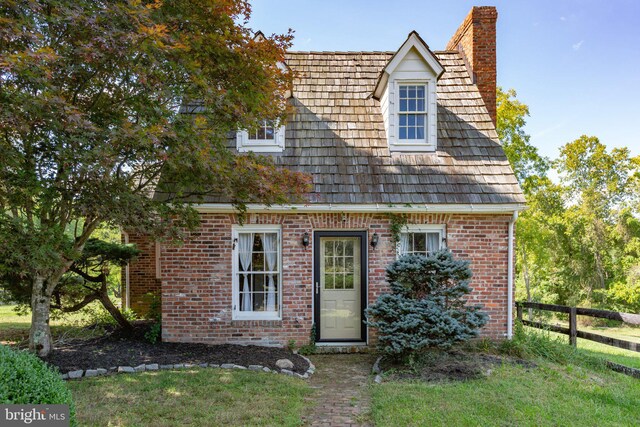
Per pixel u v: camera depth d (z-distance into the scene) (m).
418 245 8.90
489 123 9.91
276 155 9.11
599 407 5.37
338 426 4.83
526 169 20.14
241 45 6.57
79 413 4.86
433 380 6.27
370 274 8.65
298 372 6.91
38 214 5.88
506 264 8.73
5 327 11.40
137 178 7.76
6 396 2.87
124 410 4.98
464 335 6.79
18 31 4.28
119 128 5.03
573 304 23.05
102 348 7.61
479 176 8.96
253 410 5.05
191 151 5.52
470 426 4.70
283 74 7.77
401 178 8.84
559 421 4.88
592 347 11.92
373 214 8.66
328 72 10.68
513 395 5.61
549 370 6.77
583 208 23.91
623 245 23.27
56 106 4.51
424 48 9.28
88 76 5.80
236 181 6.48
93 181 5.09
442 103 10.28
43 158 5.10
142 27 4.89
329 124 9.67
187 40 5.98
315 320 8.74
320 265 8.88
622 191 25.75
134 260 10.58
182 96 6.42
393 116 9.38
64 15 4.91
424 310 6.90
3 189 5.40
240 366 6.81
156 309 9.81
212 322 8.47
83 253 8.68
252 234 8.78
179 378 6.10
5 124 4.36
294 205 8.30
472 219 8.73
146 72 5.44
